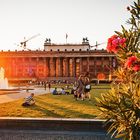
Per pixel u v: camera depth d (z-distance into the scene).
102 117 10.93
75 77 185.38
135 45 10.72
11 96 51.88
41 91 72.25
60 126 21.00
